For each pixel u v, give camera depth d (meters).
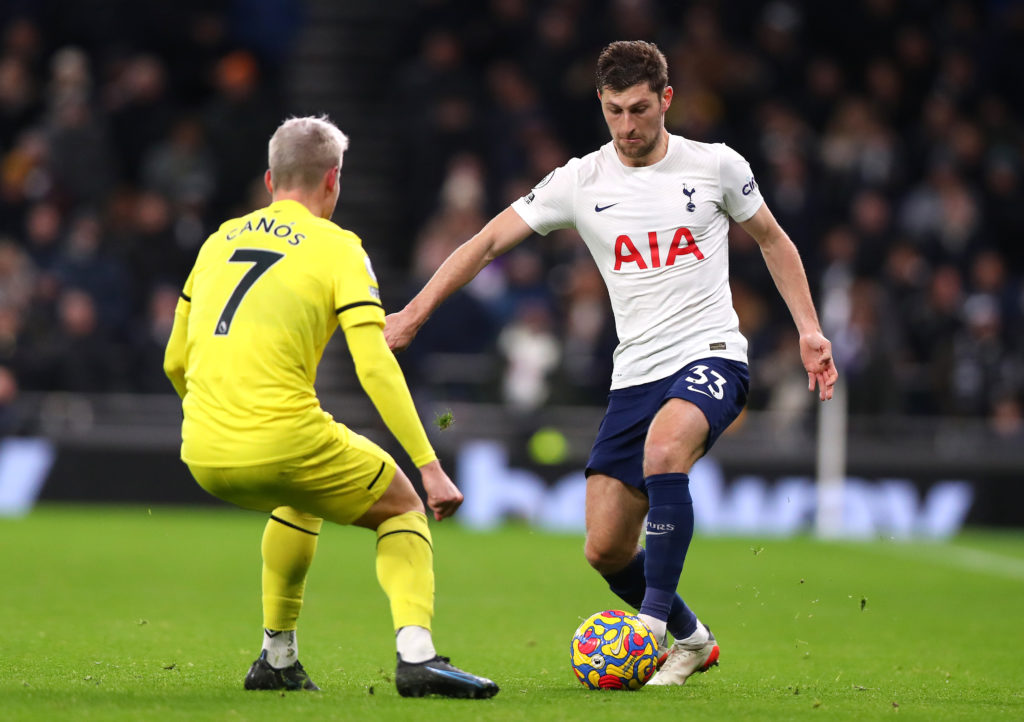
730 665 22.25
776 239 20.08
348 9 60.25
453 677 16.64
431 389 51.06
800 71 62.00
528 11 62.09
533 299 52.59
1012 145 60.91
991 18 65.44
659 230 19.56
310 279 16.72
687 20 61.69
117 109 60.22
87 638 23.19
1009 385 51.50
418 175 58.09
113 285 52.69
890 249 55.22
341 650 22.81
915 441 50.22
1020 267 59.44
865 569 38.88
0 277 51.34
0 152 60.62
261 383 16.50
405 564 16.91
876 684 20.17
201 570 34.81
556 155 56.50
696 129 56.41
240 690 17.52
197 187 57.22
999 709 17.39
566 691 18.12
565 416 49.91
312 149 17.44
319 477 16.61
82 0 64.31
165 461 50.91
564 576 35.62
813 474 49.97
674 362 19.45
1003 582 36.50
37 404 50.53
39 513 49.09
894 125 63.16
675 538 18.48
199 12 65.88
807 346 19.81
